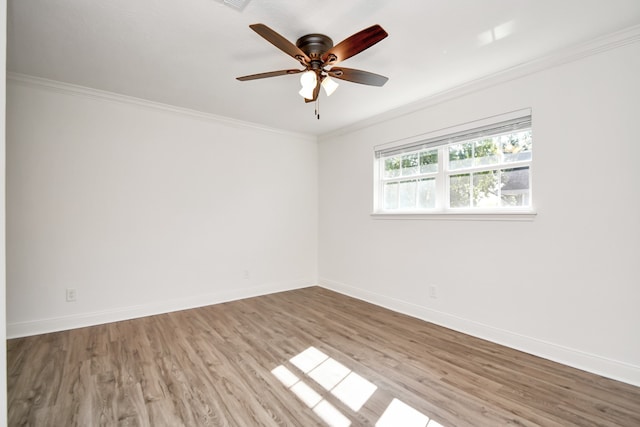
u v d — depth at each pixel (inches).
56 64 102.5
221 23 80.3
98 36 86.2
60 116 118.2
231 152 160.7
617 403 74.4
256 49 93.0
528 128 102.3
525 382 83.5
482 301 112.9
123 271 131.1
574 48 89.9
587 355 89.4
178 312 141.2
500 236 108.0
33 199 113.7
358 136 165.3
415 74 108.1
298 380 84.7
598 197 87.7
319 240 193.5
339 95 126.4
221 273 157.4
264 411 71.7
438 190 129.2
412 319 132.8
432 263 129.2
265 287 173.0
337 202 179.5
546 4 72.3
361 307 149.5
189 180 147.6
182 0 71.5
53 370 88.7
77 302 121.4
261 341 109.8
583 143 90.1
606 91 86.1
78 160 121.7
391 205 151.6
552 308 96.2
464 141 119.2
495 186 112.3
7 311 109.5
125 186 131.6
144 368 90.3
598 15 76.2
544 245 97.8
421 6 73.3
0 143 37.8
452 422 67.9
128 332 116.7
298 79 112.9
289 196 182.9
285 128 175.8
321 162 191.8
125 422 67.6
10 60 99.9
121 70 106.6
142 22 79.9
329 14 76.3
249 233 167.0
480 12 75.4
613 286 85.4
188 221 147.4
